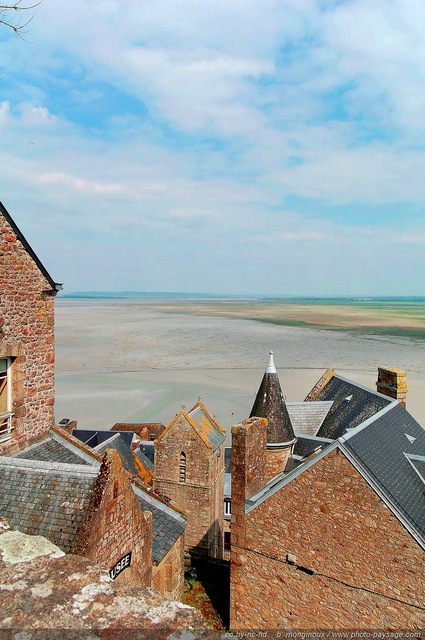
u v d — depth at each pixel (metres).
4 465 12.06
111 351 102.06
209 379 73.38
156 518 16.41
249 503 17.33
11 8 6.96
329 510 15.21
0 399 14.68
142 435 38.16
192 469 26.25
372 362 86.94
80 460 15.07
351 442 15.41
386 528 14.14
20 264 14.70
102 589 4.43
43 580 4.58
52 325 16.23
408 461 17.67
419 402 58.34
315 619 15.79
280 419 21.83
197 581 22.34
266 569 16.80
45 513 10.54
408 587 13.85
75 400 60.62
